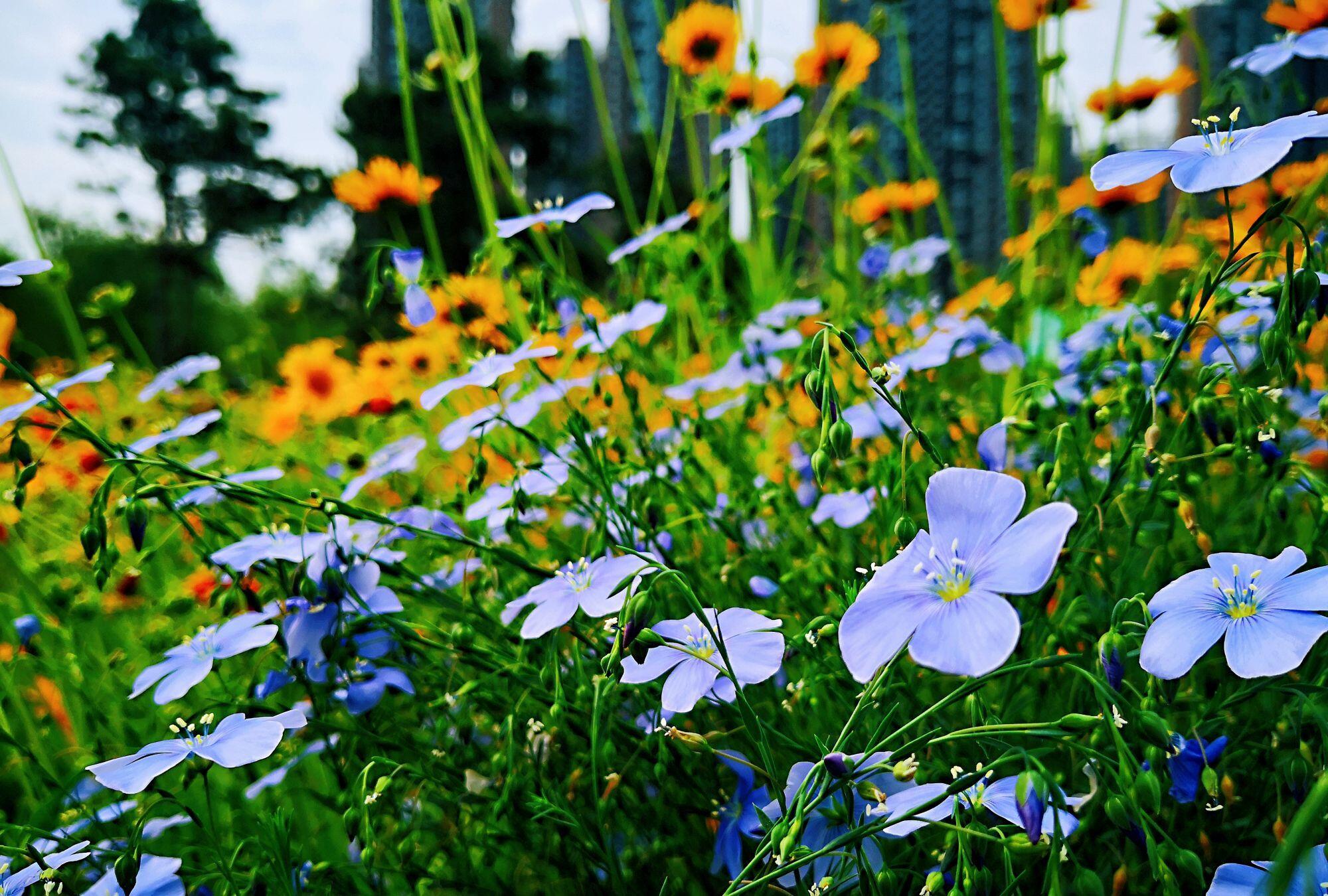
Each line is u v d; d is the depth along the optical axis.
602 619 0.26
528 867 0.28
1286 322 0.20
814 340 0.20
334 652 0.26
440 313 0.49
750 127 0.44
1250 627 0.17
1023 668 0.17
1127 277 0.46
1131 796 0.16
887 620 0.17
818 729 0.26
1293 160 0.37
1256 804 0.24
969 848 0.17
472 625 0.29
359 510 0.26
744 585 0.31
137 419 0.49
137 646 0.37
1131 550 0.23
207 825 0.30
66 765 0.34
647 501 0.29
